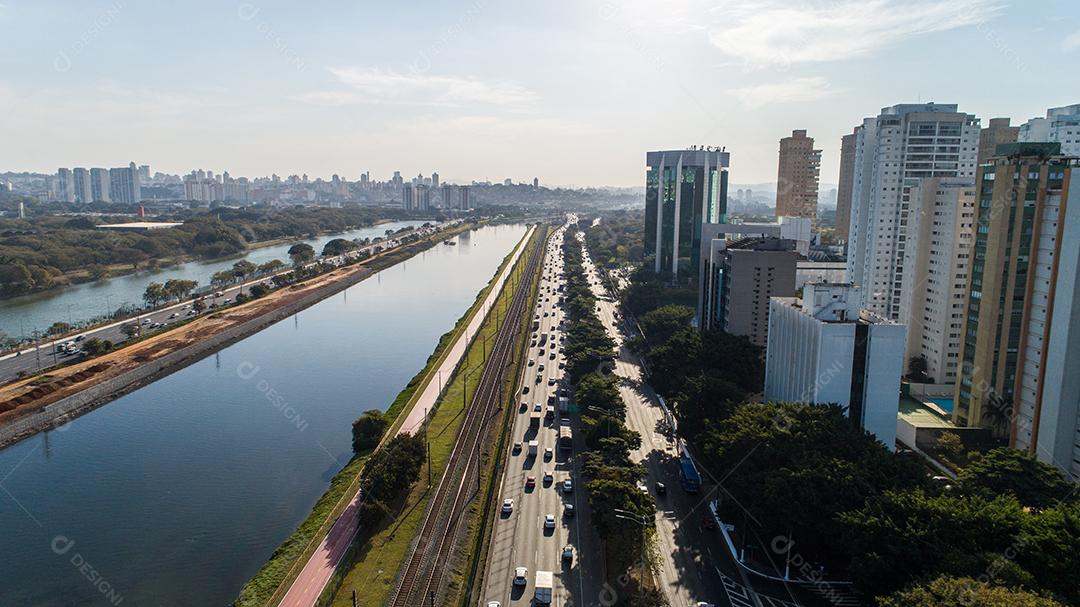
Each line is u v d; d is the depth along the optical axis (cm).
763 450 13988
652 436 19725
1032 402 16550
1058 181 16362
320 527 14638
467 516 14950
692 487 16112
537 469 17300
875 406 16288
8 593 13200
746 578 12788
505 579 12556
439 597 12038
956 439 17212
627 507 12725
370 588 12444
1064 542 10388
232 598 13062
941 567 10362
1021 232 16762
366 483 15512
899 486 12481
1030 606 8731
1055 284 15738
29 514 16200
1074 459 15662
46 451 19938
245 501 16838
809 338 16725
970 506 11438
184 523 15800
